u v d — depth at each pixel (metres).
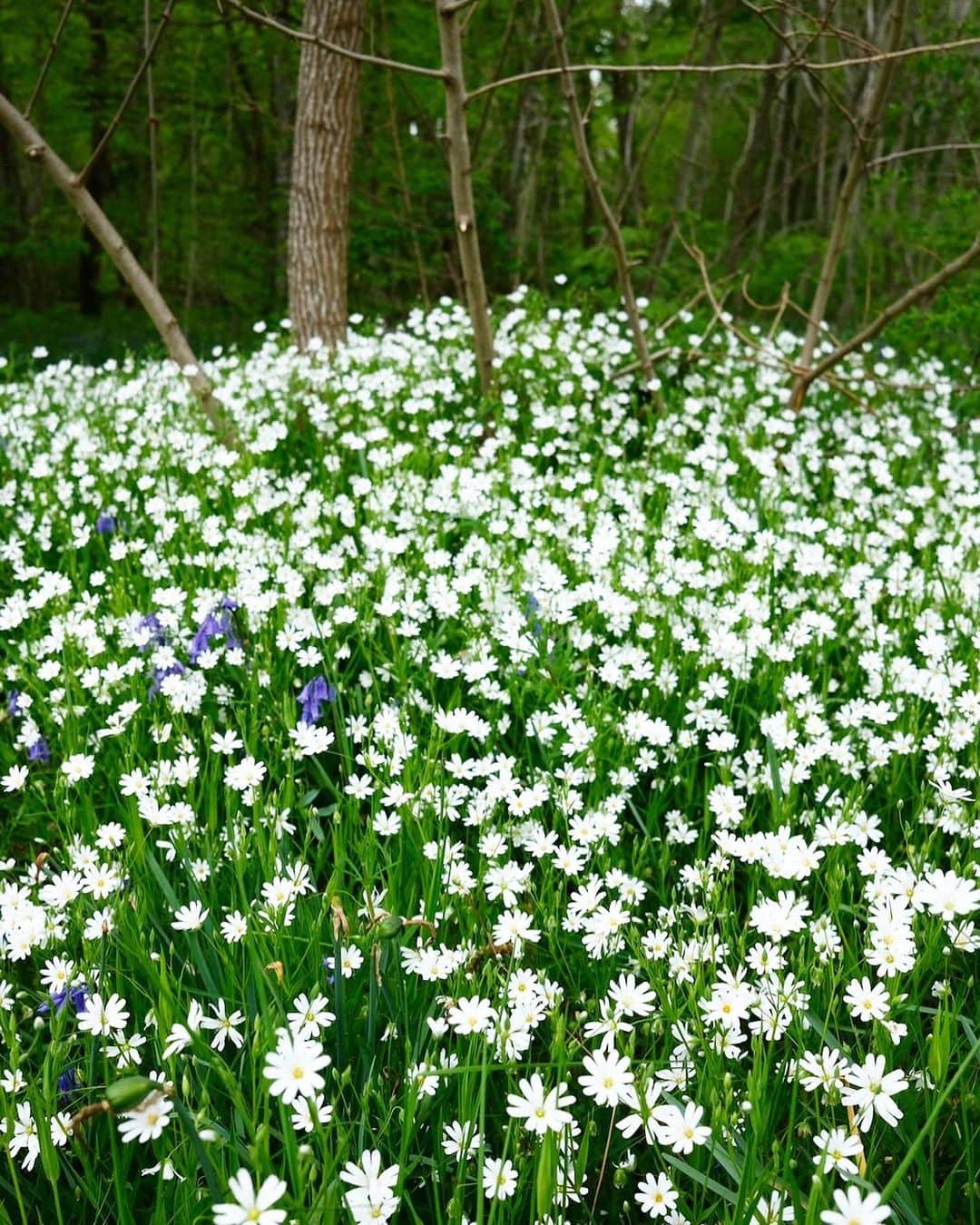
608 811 2.97
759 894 2.69
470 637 3.74
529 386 6.77
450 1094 2.16
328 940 2.44
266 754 3.29
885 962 2.15
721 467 5.50
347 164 7.91
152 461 5.46
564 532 4.57
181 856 2.66
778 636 3.89
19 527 5.01
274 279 15.84
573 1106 2.21
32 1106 2.05
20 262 20.59
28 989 2.50
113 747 3.37
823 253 12.16
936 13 10.74
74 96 16.50
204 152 18.03
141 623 3.69
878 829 3.14
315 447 6.04
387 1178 1.78
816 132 15.20
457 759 2.99
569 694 3.47
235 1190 1.51
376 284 12.71
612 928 2.46
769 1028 2.07
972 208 8.70
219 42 14.45
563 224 17.52
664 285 11.05
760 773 3.21
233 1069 2.18
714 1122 1.89
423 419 6.29
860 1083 1.92
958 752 3.30
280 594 4.04
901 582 4.37
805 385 6.65
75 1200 2.08
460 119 5.77
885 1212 1.53
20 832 3.29
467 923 2.53
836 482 5.73
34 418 6.79
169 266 18.20
